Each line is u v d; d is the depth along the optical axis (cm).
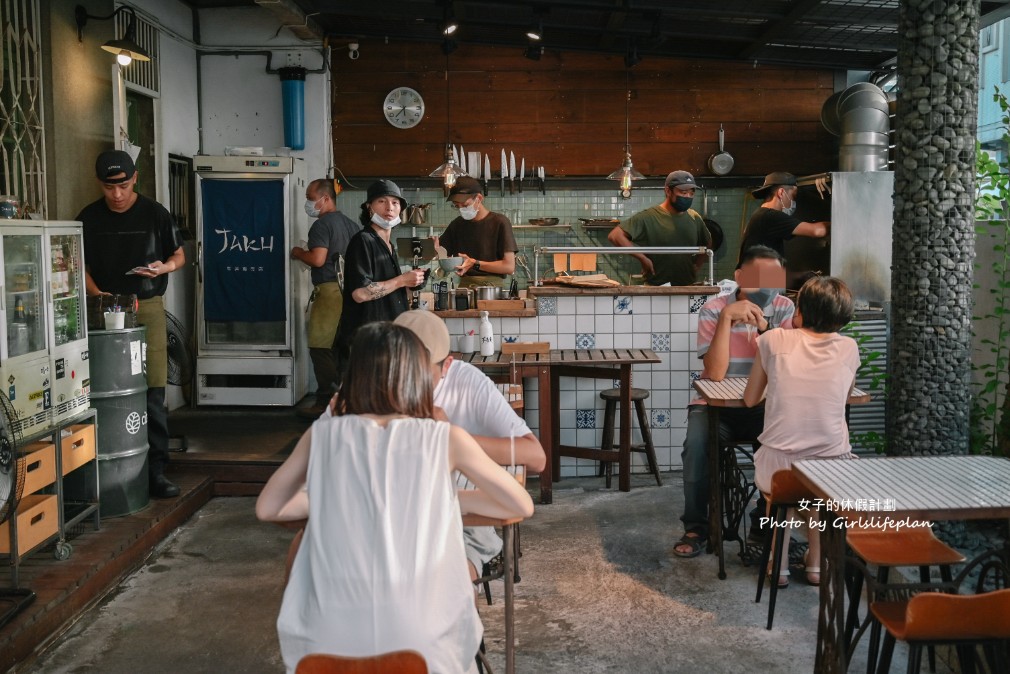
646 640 372
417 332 311
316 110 828
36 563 415
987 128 832
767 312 477
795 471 319
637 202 894
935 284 437
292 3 700
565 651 363
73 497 468
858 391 430
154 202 522
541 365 555
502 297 639
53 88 543
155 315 520
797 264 775
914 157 438
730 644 367
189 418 718
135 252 510
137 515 491
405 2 750
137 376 489
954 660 334
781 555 389
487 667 287
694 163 884
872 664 303
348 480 210
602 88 877
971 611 238
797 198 783
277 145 827
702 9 686
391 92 866
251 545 491
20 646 345
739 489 446
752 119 880
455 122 877
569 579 438
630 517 529
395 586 201
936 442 440
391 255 538
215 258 743
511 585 302
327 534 206
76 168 571
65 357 431
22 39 526
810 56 859
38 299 409
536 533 504
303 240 777
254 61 821
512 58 873
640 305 617
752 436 468
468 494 257
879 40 779
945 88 430
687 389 624
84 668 353
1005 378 531
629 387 573
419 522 207
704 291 614
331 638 199
